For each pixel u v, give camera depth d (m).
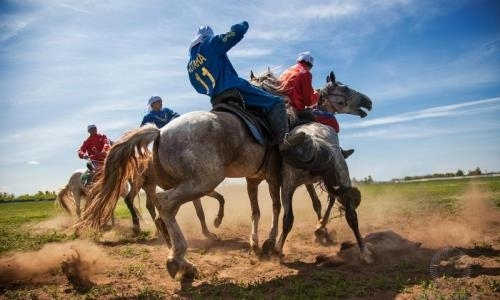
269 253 6.99
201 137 5.79
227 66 6.54
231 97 6.45
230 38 6.39
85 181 12.49
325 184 6.72
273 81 7.37
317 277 5.81
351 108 8.46
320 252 7.75
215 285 5.70
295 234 9.77
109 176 5.72
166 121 9.86
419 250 7.11
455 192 21.03
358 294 5.08
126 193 10.75
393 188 29.75
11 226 14.66
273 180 6.96
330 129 7.13
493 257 6.57
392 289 5.24
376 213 13.09
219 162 5.90
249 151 6.32
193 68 6.61
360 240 6.62
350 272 6.06
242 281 5.82
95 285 5.87
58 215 19.64
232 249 8.43
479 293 4.91
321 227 8.57
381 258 6.71
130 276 6.36
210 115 6.02
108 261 7.37
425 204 14.87
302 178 6.82
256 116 6.62
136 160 5.90
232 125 6.12
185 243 5.87
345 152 7.96
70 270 6.21
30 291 5.66
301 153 6.45
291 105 7.40
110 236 10.66
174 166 5.78
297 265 6.71
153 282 6.04
